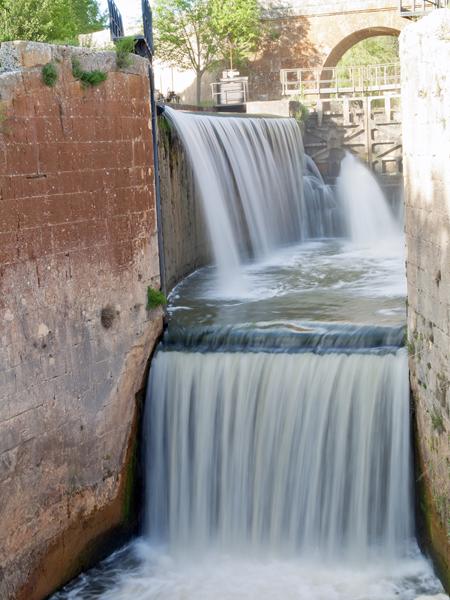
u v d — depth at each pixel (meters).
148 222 12.95
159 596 11.21
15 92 10.23
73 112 11.23
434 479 10.78
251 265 19.53
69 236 11.24
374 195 27.53
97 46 14.11
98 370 11.85
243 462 12.18
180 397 12.63
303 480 11.85
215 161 18.83
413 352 11.48
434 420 10.61
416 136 11.03
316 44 33.56
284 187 23.45
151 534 12.80
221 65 33.66
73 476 11.47
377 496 11.68
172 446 12.68
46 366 10.91
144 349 12.76
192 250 17.83
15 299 10.34
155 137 13.34
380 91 30.73
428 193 10.59
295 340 12.58
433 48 10.04
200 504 12.47
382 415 11.66
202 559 12.08
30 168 10.51
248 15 32.09
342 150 28.23
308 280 17.38
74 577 11.63
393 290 15.84
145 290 12.82
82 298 11.52
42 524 10.97
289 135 24.83
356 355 11.94
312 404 11.84
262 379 12.14
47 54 10.70
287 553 11.95
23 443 10.58
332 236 25.86
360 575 11.30
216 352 12.65
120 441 12.36
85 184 11.52
